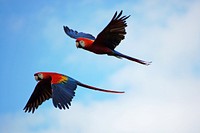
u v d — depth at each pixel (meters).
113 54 16.25
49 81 15.71
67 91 14.91
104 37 16.11
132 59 16.17
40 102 16.14
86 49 16.50
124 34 15.88
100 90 15.39
